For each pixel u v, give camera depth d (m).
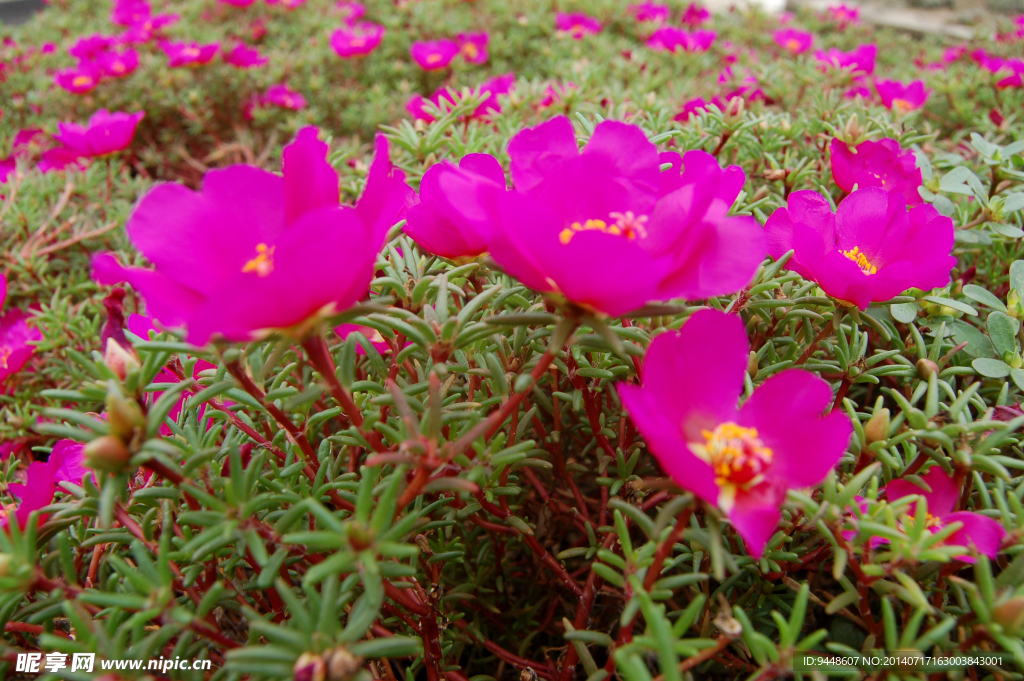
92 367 0.12
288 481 0.14
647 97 0.26
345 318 0.10
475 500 0.14
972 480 0.14
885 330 0.15
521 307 0.14
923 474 0.13
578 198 0.11
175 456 0.11
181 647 0.11
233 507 0.11
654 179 0.11
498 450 0.12
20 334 0.24
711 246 0.10
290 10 0.57
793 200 0.15
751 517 0.10
